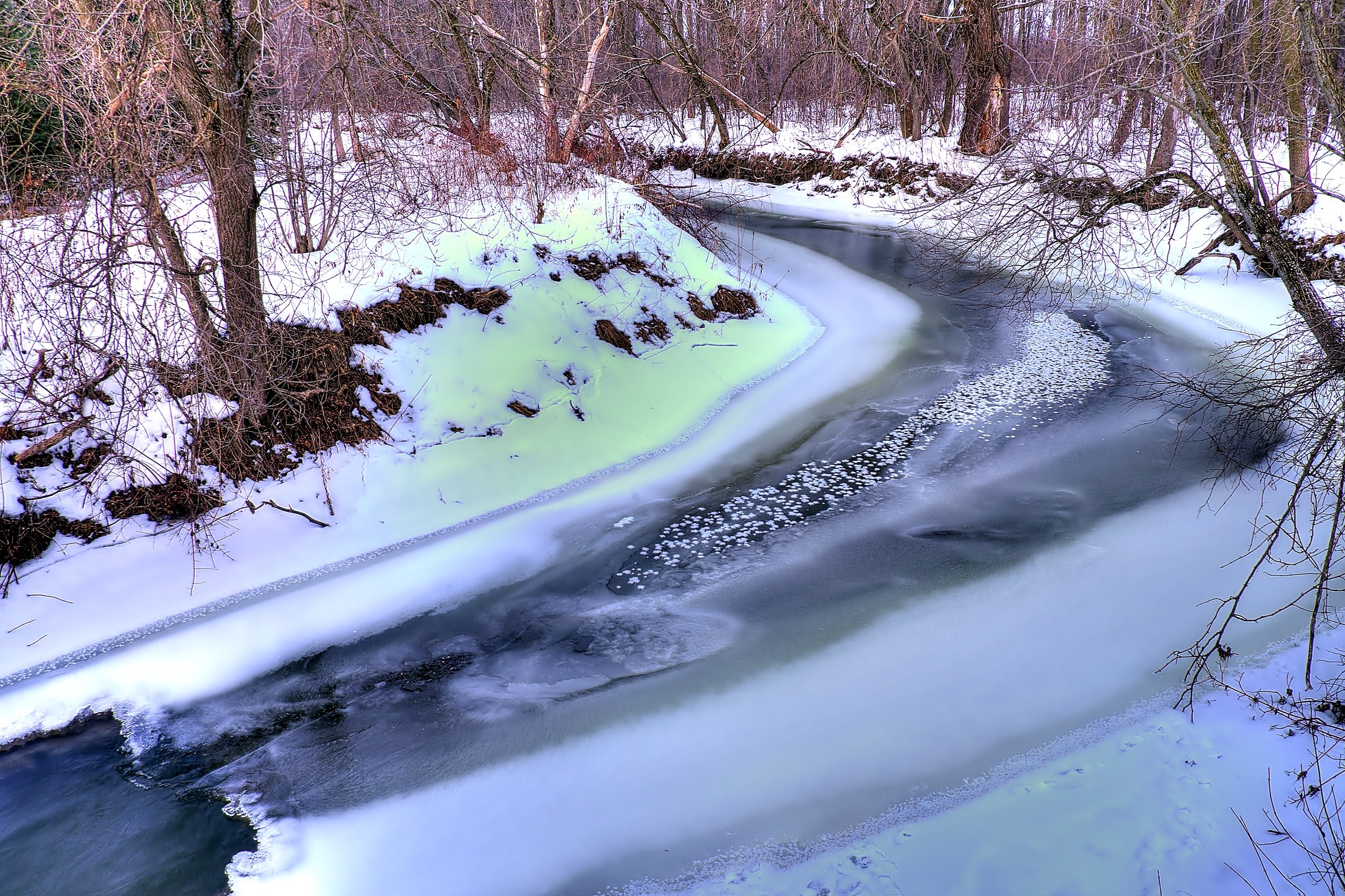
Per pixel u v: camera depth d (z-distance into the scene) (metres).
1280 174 15.32
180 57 7.29
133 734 6.10
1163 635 6.73
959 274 16.83
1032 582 7.52
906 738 5.81
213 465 8.07
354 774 5.69
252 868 5.01
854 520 8.61
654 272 12.80
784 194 25.33
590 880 4.88
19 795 5.58
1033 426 10.55
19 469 7.40
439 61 13.73
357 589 7.64
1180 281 15.45
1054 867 4.73
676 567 7.95
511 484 9.18
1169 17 9.57
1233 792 5.14
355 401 9.04
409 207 10.77
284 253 10.05
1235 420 10.16
